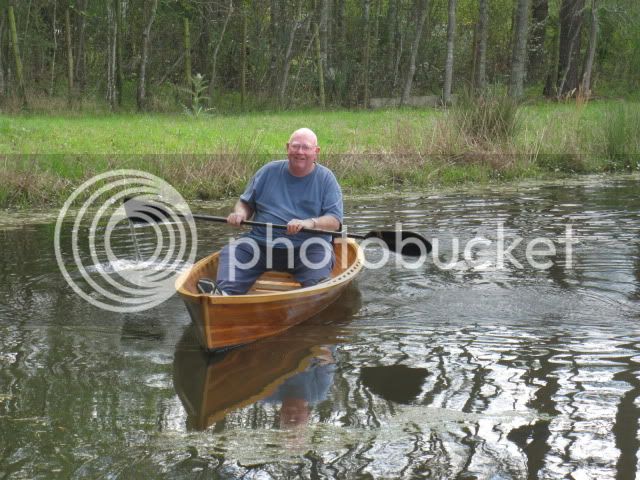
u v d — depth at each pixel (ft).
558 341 17.62
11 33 72.95
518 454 12.53
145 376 15.99
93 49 92.53
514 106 47.29
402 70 103.71
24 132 49.19
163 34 92.48
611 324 18.74
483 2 81.82
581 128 51.52
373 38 98.22
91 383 15.56
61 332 18.61
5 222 32.09
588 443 12.85
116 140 47.65
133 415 14.10
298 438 13.19
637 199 36.09
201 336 17.35
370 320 19.36
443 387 15.21
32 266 24.70
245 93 91.30
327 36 93.15
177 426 13.66
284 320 18.66
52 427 13.53
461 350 17.16
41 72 86.07
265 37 92.38
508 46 110.22
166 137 49.96
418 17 90.89
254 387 15.40
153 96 81.25
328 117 70.08
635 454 12.48
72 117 65.98
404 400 14.65
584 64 103.65
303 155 20.12
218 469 12.13
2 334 18.30
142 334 18.63
